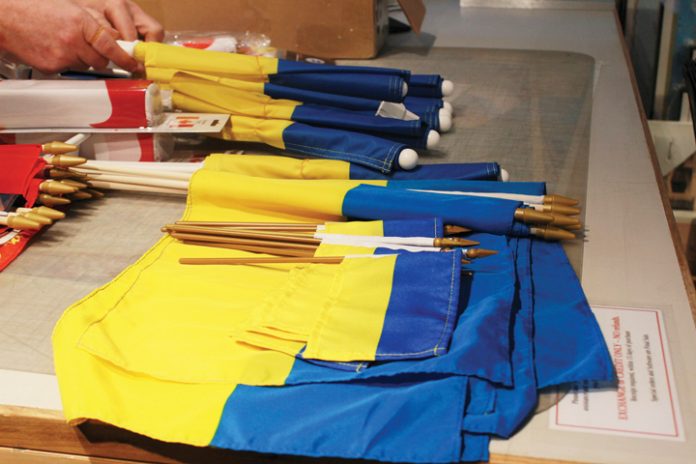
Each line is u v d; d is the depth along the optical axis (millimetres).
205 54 1075
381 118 1030
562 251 781
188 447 605
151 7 1439
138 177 947
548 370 601
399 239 759
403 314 644
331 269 725
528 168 1007
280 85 1080
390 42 1595
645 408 579
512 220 782
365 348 613
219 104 1058
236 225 829
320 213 847
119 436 616
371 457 536
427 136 1029
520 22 1738
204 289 731
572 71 1395
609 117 1178
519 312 662
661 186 946
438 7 1879
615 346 649
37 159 887
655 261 779
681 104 1510
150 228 893
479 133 1130
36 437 630
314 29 1446
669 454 541
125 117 987
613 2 1805
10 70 1106
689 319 683
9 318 730
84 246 854
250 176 902
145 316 698
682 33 1469
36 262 824
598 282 745
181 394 605
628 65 1420
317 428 552
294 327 646
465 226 794
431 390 562
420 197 813
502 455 542
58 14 1027
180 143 1103
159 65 1074
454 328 632
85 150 1014
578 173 988
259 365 615
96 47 1056
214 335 663
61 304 752
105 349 640
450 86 1182
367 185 845
